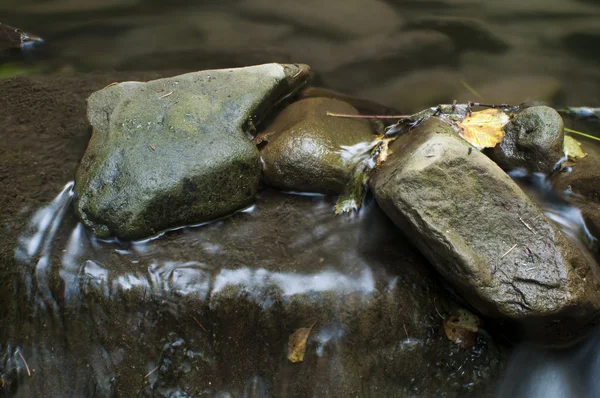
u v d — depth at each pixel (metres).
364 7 2.79
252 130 2.34
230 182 2.28
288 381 2.24
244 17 2.74
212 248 2.26
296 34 2.68
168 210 2.26
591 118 2.46
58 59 2.59
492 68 2.59
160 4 2.80
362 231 2.29
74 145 2.37
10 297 2.25
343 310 2.24
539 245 2.21
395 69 2.58
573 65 2.60
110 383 2.24
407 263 2.26
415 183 2.22
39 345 2.25
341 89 2.51
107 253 2.25
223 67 2.57
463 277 2.21
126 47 2.64
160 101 2.33
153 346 2.24
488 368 2.25
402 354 2.24
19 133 2.39
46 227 2.27
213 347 2.24
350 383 2.24
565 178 2.32
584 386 2.26
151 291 2.23
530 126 2.33
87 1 2.81
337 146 2.32
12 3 2.79
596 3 2.80
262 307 2.23
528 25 2.73
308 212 2.30
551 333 2.23
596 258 2.27
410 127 2.36
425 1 2.81
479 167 2.22
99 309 2.24
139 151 2.27
